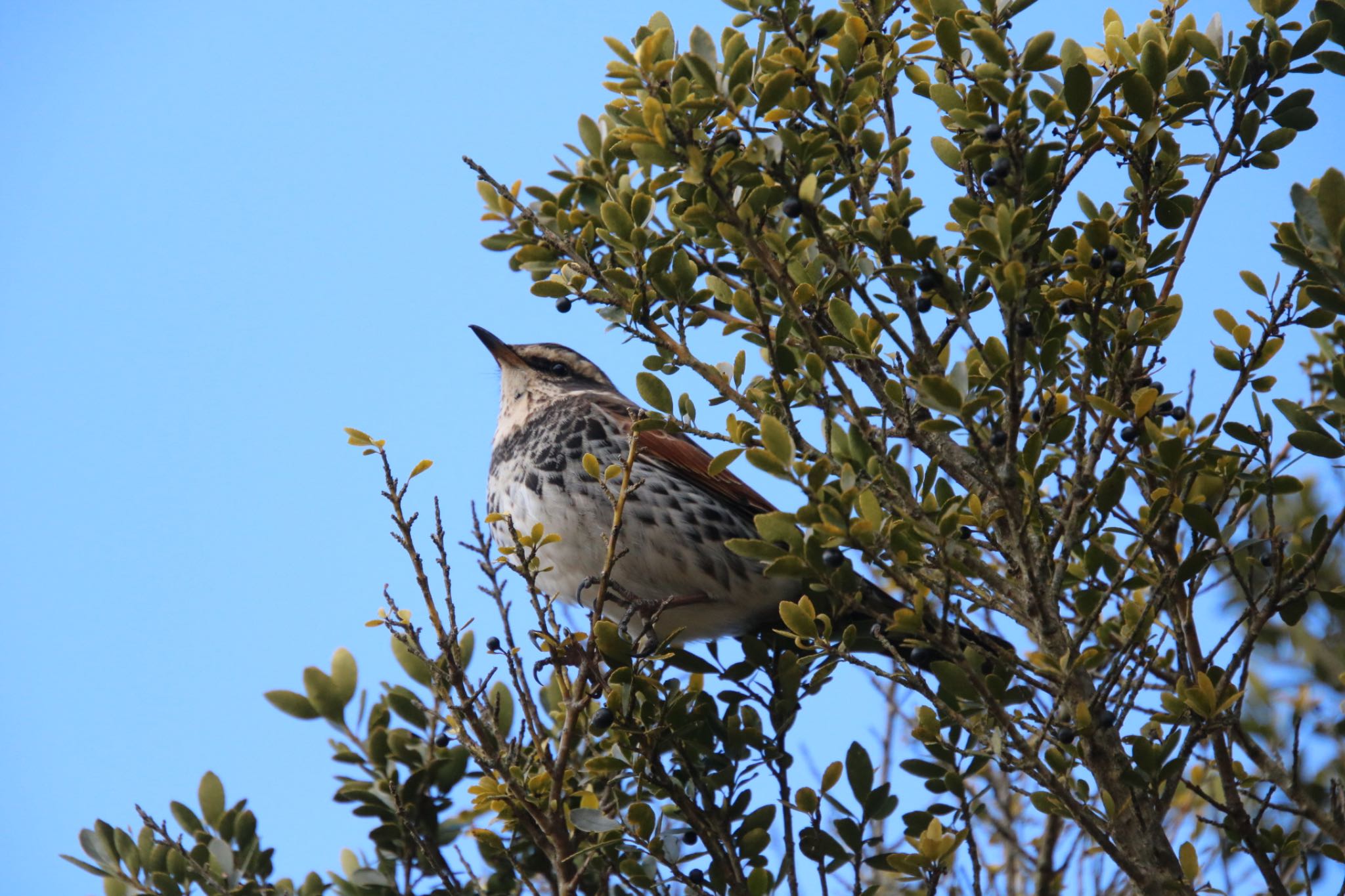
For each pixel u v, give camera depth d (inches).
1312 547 350.9
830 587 344.5
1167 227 387.9
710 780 410.0
